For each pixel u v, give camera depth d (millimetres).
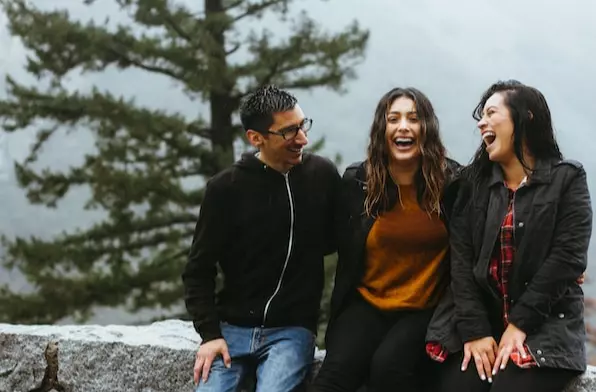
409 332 2701
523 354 2457
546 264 2506
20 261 9211
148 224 9531
